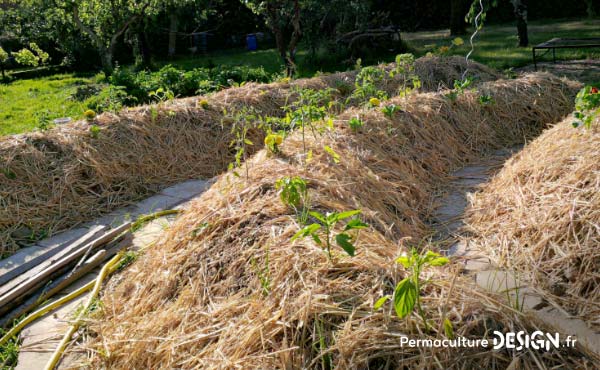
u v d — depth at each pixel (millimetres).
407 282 2266
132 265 3746
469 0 21109
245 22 23484
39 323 3293
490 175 5105
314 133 4789
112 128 5715
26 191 4801
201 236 3387
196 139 6043
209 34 22906
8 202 4633
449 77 8297
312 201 3461
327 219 2744
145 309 3074
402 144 5055
